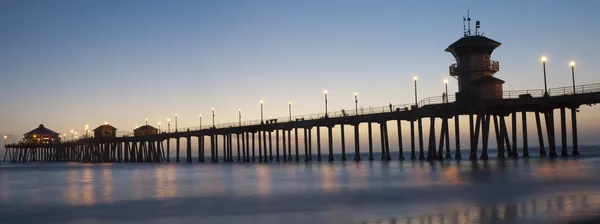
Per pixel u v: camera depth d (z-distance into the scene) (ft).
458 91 234.79
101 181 174.60
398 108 243.40
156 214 89.35
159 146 452.76
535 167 158.92
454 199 94.63
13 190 140.87
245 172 207.72
